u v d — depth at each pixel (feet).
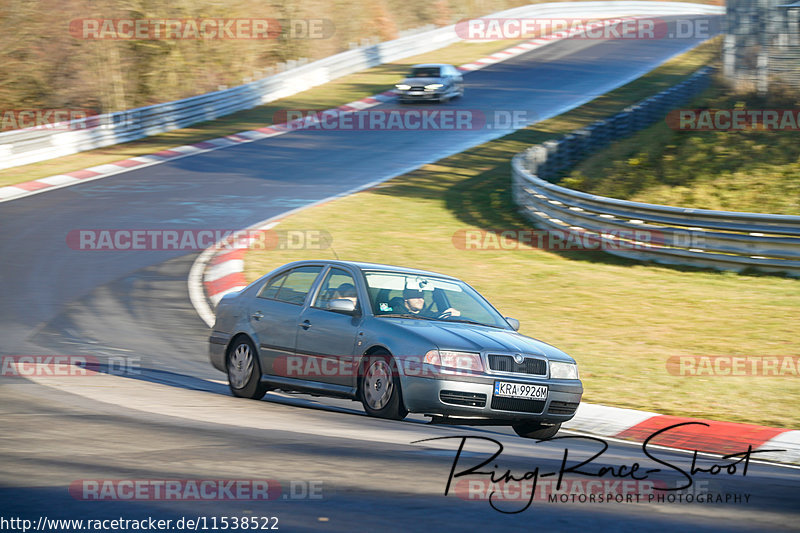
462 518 37.27
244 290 79.61
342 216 181.06
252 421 60.95
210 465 45.06
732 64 235.61
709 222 142.82
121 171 222.07
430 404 62.44
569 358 67.87
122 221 171.83
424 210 189.78
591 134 236.22
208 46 363.56
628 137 251.60
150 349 97.55
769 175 176.96
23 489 39.01
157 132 277.23
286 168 231.50
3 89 327.06
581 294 128.57
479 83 372.58
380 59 416.46
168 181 211.41
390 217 181.78
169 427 56.18
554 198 169.58
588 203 159.74
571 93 354.95
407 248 156.76
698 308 119.75
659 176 190.49
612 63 427.33
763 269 138.21
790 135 195.52
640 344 103.24
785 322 112.06
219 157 242.78
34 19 327.47
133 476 42.01
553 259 151.53
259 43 393.29
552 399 65.00
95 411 61.67
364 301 69.26
